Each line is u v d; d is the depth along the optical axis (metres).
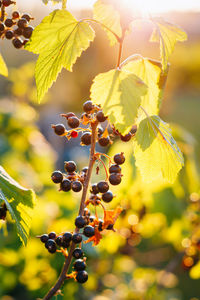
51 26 1.42
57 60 1.50
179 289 4.98
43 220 2.94
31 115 4.54
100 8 1.48
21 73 4.75
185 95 11.94
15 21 1.67
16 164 3.60
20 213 1.57
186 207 3.49
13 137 4.18
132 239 3.61
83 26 1.43
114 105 1.26
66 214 3.13
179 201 3.37
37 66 1.49
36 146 4.29
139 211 3.37
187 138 3.38
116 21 1.51
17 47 1.68
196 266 2.89
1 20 1.67
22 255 3.07
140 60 1.56
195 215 3.25
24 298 3.82
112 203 3.16
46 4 1.53
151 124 1.53
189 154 3.30
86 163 5.29
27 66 4.77
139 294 3.72
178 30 1.50
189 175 3.32
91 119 1.42
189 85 11.64
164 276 3.58
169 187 3.25
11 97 4.82
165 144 1.52
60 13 1.41
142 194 3.19
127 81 1.29
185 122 10.43
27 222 1.57
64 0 1.51
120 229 3.43
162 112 10.41
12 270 3.34
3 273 3.32
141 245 5.02
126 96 1.27
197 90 11.78
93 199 1.49
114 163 1.50
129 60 1.51
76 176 1.50
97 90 1.29
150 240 4.64
